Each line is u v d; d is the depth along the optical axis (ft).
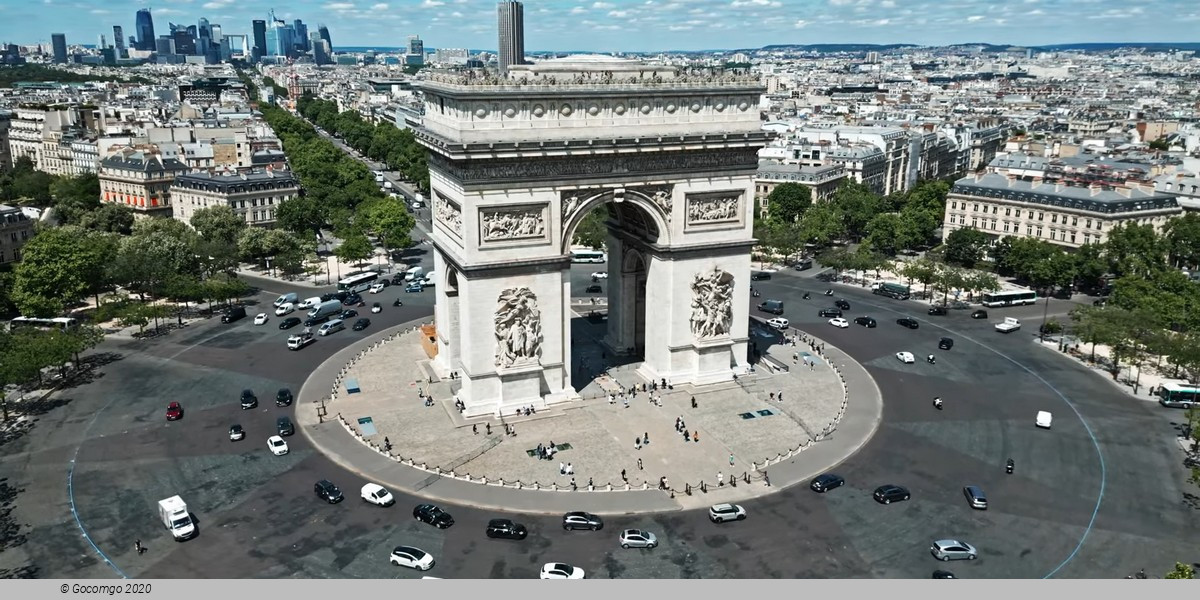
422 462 582.76
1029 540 493.77
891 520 513.86
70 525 504.02
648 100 637.71
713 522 510.99
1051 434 636.89
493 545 486.38
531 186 621.31
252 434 628.69
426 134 655.76
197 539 489.67
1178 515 521.24
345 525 505.66
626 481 559.38
